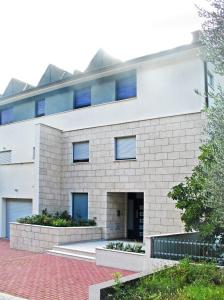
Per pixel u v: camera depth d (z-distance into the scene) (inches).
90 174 735.7
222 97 265.1
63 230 629.6
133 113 678.5
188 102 605.6
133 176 665.6
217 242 402.3
